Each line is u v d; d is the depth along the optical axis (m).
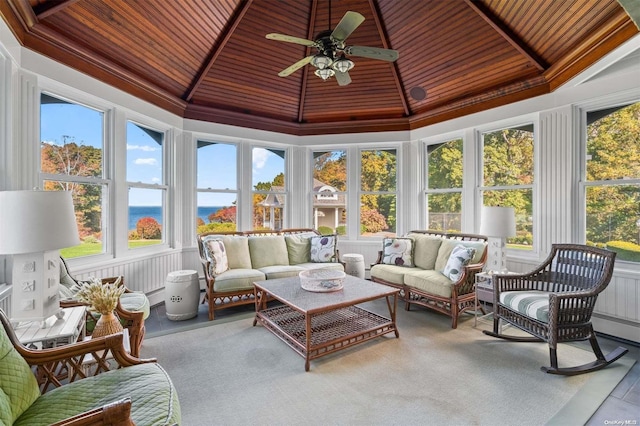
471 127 4.38
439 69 4.29
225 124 4.84
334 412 1.95
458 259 3.43
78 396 1.39
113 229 3.52
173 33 3.55
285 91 4.90
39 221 1.75
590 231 3.33
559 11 2.90
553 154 3.54
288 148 5.43
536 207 3.78
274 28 4.07
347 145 5.38
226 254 4.04
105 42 3.20
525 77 3.75
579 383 2.25
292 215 5.41
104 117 3.48
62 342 1.81
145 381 1.50
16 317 1.79
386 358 2.63
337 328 3.05
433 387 2.21
